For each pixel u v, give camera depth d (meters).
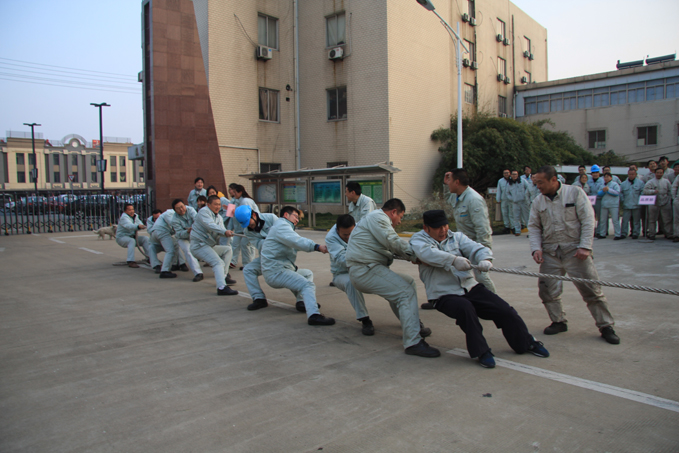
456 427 2.70
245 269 5.73
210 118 17.23
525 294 6.06
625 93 24.73
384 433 2.65
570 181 20.12
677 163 10.90
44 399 3.17
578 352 3.89
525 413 2.85
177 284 7.28
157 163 16.20
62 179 57.78
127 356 4.00
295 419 2.84
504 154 17.53
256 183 17.33
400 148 17.66
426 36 18.94
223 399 3.14
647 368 3.51
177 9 16.47
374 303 5.95
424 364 3.72
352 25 18.11
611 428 2.65
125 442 2.60
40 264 9.34
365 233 4.18
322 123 19.48
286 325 4.93
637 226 10.90
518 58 28.11
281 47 20.00
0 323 5.05
